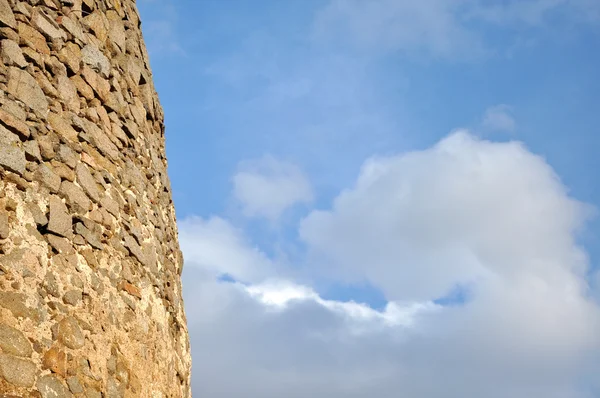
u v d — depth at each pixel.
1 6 6.25
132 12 8.56
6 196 5.77
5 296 5.54
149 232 7.80
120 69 7.84
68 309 6.07
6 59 6.14
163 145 9.03
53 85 6.59
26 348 5.58
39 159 6.18
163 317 7.81
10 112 6.00
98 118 7.14
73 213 6.41
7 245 5.68
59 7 6.96
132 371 6.82
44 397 5.61
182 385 8.30
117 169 7.32
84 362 6.11
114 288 6.80
